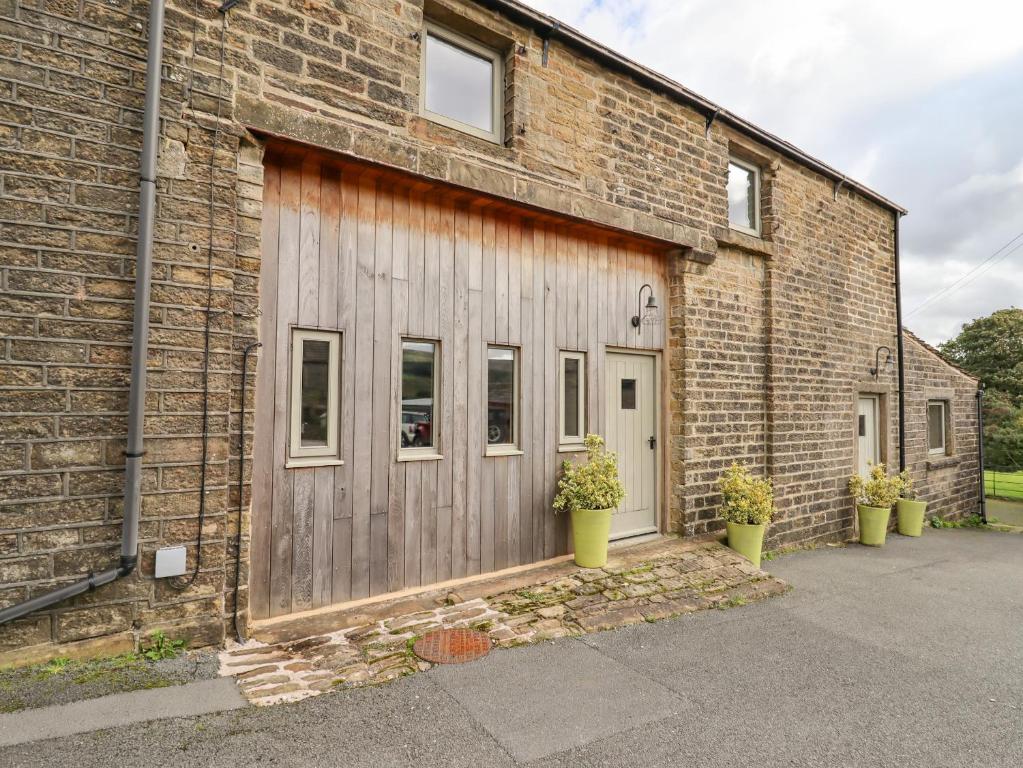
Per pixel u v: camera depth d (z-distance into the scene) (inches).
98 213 111.8
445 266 170.7
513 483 186.2
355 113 145.7
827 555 256.4
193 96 121.9
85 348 110.1
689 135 226.5
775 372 257.4
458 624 144.8
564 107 189.6
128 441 111.2
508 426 188.2
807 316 276.5
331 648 127.7
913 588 207.6
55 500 107.3
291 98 135.9
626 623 156.3
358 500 152.9
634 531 223.6
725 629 157.6
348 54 145.1
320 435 148.8
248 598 130.0
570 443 204.1
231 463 128.7
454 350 172.1
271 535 139.4
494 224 182.4
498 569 181.9
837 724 108.7
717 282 240.4
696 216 227.1
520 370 188.4
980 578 224.8
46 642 107.2
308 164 146.3
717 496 235.9
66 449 108.3
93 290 111.0
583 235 206.5
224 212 124.6
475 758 91.9
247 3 130.4
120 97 114.5
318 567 146.2
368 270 155.3
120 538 113.3
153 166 113.5
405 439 164.4
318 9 140.7
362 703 106.5
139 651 115.0
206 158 122.9
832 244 293.7
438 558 168.2
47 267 107.0
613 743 98.7
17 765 81.2
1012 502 482.9
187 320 119.6
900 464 332.8
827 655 142.6
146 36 117.5
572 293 202.5
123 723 93.4
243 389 129.1
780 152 264.5
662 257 232.4
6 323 103.6
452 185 160.9
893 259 336.8
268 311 139.3
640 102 211.0
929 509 359.3
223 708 100.4
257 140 132.0
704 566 202.5
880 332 324.8
